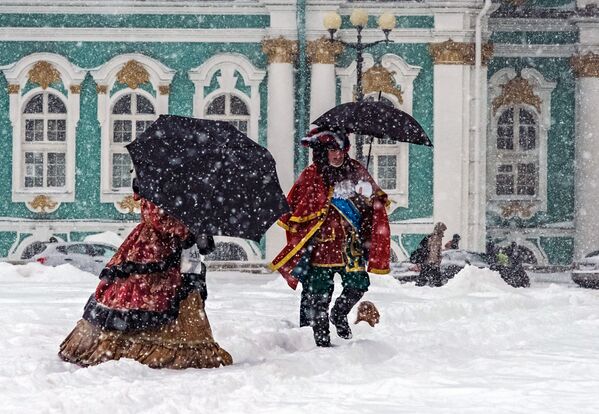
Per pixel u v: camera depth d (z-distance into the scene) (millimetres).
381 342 18203
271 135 69312
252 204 15953
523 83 72688
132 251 16078
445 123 69688
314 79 69062
